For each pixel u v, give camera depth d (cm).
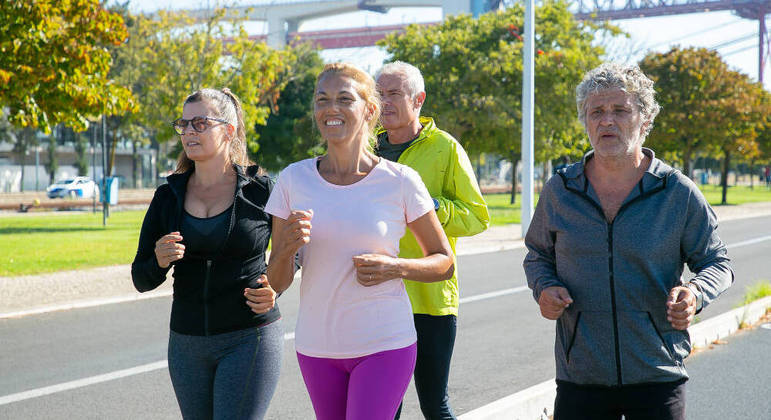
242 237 320
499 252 1673
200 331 316
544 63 3297
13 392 584
